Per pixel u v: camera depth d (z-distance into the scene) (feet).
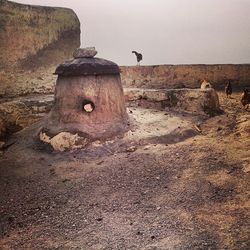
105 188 18.31
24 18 34.81
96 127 24.27
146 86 41.65
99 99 24.73
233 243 12.39
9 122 28.35
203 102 28.17
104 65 25.26
